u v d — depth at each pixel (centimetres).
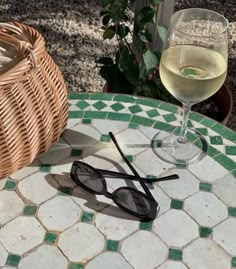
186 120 114
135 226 99
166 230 99
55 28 271
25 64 96
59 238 97
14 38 105
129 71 183
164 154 113
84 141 116
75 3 291
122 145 115
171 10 184
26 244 96
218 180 108
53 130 108
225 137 118
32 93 100
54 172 109
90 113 123
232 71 245
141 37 181
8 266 93
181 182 108
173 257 94
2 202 103
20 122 98
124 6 178
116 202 102
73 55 253
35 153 105
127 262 93
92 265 93
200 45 105
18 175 108
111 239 97
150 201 101
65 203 103
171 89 106
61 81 109
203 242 97
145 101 127
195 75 103
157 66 188
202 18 112
